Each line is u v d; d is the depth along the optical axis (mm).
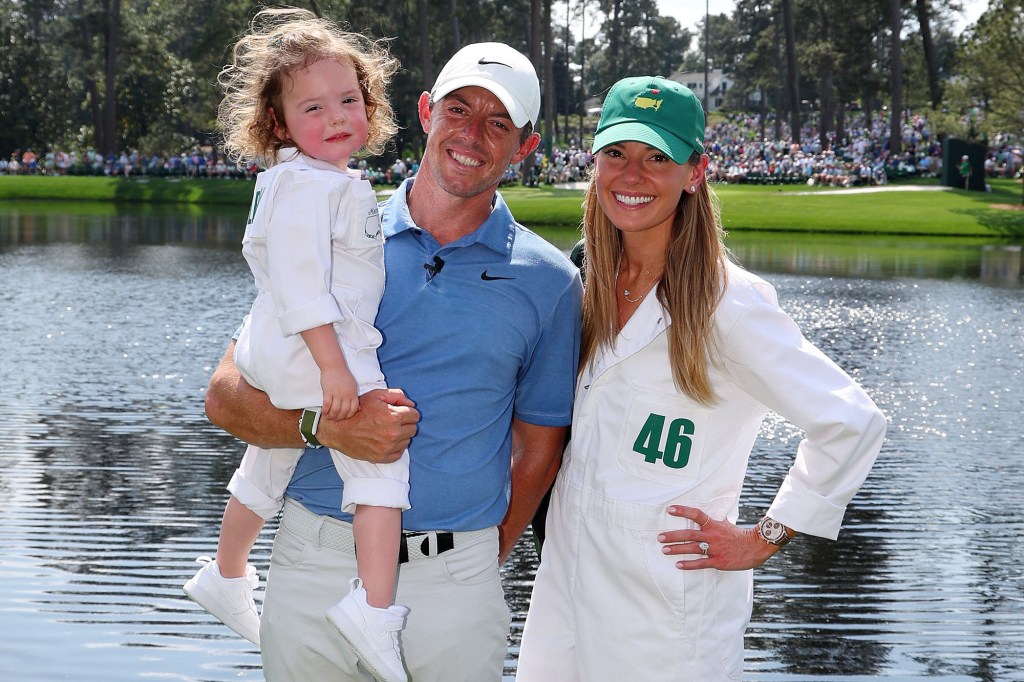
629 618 2865
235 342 2992
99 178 49625
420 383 2812
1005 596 6004
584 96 104750
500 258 2873
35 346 13133
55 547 6391
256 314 2801
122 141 59250
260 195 2781
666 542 2818
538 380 2971
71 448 8617
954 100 43312
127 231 30484
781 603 5879
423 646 2818
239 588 3082
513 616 5566
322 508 2834
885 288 20406
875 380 12219
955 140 43312
